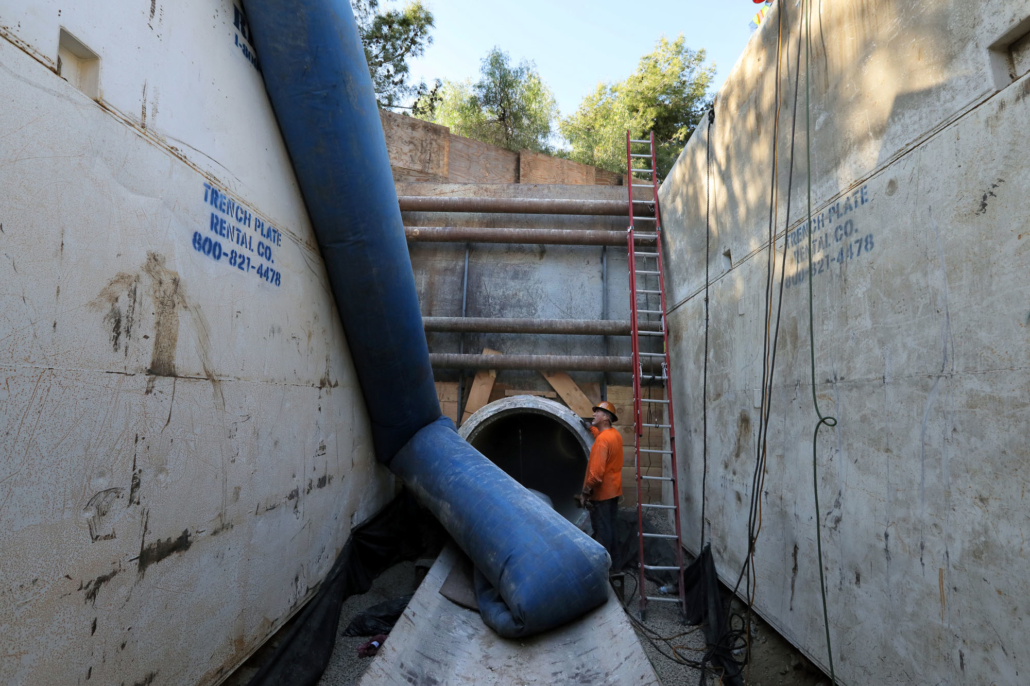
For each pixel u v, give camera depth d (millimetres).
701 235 6359
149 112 2682
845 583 3451
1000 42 2432
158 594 2719
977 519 2479
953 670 2588
